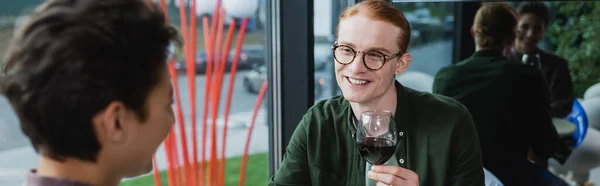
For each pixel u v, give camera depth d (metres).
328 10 2.29
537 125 2.41
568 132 2.88
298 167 1.32
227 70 2.64
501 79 2.38
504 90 2.37
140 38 0.58
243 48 2.63
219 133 3.49
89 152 0.58
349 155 1.28
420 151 1.25
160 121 0.64
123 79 0.57
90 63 0.54
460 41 3.39
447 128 1.24
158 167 2.92
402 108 1.25
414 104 1.28
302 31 2.09
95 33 0.55
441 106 1.27
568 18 3.22
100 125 0.57
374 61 1.14
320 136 1.30
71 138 0.56
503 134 2.38
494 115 2.38
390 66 1.16
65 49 0.54
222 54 2.56
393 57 1.15
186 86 2.65
